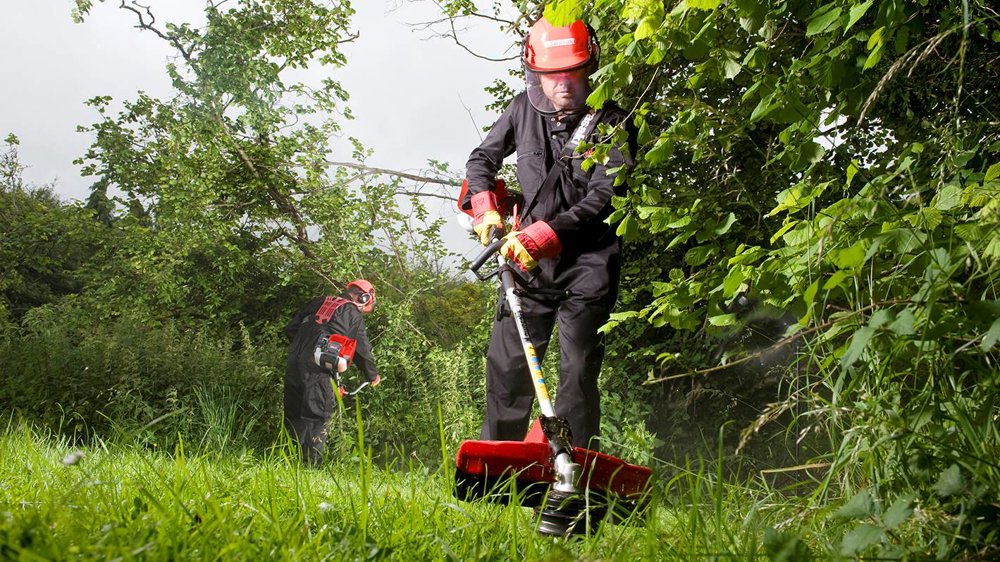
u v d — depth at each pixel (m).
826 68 3.06
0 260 15.98
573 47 3.94
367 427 9.86
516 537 2.07
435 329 13.36
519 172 4.14
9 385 8.40
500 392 4.02
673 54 3.24
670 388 8.45
